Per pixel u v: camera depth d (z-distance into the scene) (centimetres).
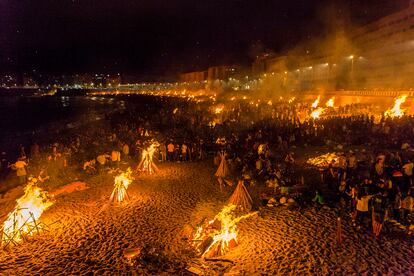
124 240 1223
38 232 1285
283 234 1211
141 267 1047
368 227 1211
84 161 2338
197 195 1650
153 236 1245
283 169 1867
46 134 4541
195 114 4531
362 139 2430
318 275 959
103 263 1078
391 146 2198
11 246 1205
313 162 2089
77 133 4253
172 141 2561
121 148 2631
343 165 1781
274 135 2709
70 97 19638
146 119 4856
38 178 1962
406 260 1000
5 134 4956
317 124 2858
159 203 1566
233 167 2002
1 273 1042
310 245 1123
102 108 9831
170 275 1004
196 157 2423
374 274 945
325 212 1370
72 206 1565
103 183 1911
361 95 4112
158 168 2195
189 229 1272
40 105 12344
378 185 1288
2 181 2153
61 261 1100
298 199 1475
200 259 1077
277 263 1030
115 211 1490
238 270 1005
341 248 1092
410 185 1362
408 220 1230
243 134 2958
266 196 1525
